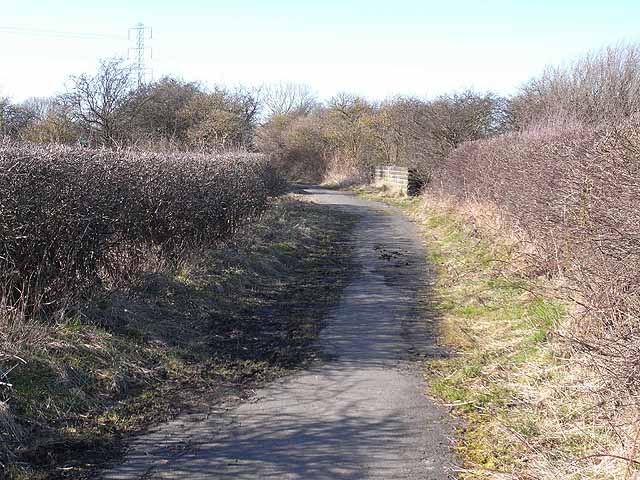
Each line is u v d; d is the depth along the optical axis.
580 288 6.27
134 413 5.41
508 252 10.98
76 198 6.52
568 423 4.86
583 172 6.94
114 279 7.72
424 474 4.43
